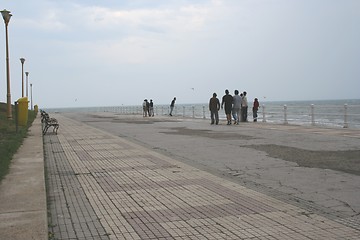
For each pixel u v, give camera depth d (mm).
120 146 14875
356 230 5258
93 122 33438
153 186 8023
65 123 32062
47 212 6109
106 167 10359
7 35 25469
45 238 4805
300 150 12820
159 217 5953
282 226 5445
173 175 9117
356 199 6852
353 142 14492
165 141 16547
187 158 11812
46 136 19328
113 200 7000
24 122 22547
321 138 16094
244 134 18812
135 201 6906
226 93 25578
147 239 5047
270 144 14633
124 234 5242
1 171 8789
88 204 6766
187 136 18484
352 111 54500
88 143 16047
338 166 9938
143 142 16391
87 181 8641
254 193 7332
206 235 5141
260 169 9781
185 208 6410
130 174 9336
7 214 5773
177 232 5281
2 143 13359
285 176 8875
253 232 5223
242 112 28562
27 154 11992
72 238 5129
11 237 4836
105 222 5766
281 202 6684
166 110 57031
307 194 7234
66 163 11094
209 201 6809
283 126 23094
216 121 26953
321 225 5473
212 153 12703
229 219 5789
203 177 8844
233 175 9133
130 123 30641
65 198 7188
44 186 7602
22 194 6965
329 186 7840
